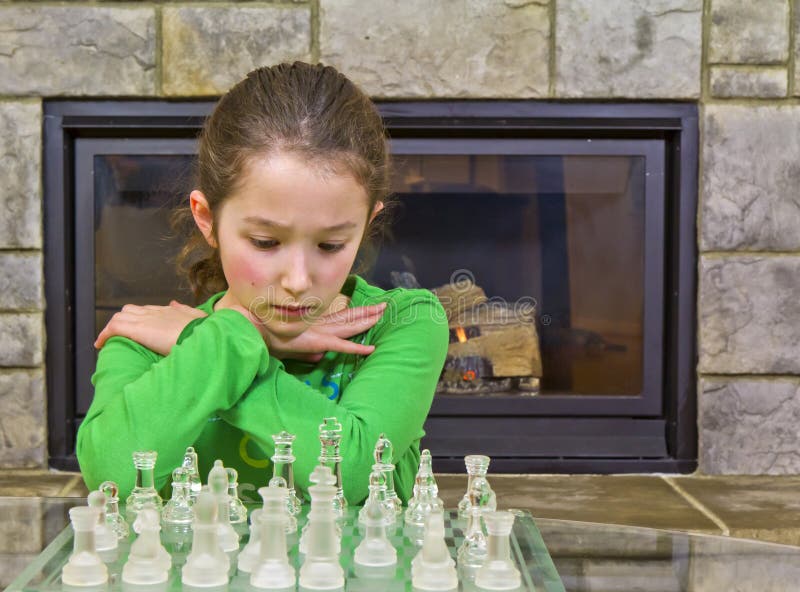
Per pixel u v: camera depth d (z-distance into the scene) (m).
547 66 2.66
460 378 2.80
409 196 2.77
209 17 2.64
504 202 2.78
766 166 2.67
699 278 2.70
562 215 2.79
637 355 2.79
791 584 0.79
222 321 1.08
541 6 2.64
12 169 2.67
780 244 2.68
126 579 0.76
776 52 2.65
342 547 0.86
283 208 0.98
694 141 2.70
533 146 2.73
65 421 2.74
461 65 2.65
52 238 2.70
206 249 1.43
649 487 2.57
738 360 2.71
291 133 0.99
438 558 0.76
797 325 2.69
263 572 0.75
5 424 2.71
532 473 2.73
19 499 1.07
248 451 1.18
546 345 2.82
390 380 1.15
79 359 2.76
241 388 1.07
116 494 0.98
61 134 2.68
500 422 2.77
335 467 1.01
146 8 2.64
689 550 0.89
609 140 2.73
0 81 2.65
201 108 2.68
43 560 0.82
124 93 2.65
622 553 0.88
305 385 1.11
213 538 0.77
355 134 1.03
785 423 2.72
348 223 1.01
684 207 2.70
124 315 1.25
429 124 2.68
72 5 2.64
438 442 2.74
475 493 0.86
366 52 2.64
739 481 2.65
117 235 2.77
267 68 1.13
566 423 2.77
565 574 0.82
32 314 2.70
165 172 2.74
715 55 2.65
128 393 1.07
